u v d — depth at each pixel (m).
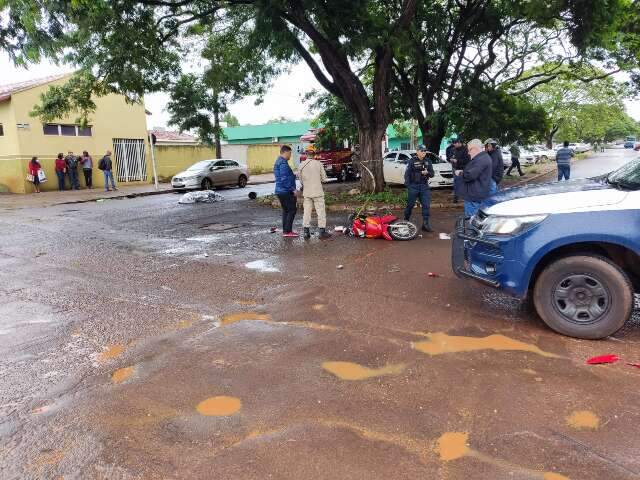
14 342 4.70
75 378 3.90
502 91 18.38
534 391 3.46
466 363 3.93
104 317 5.34
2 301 6.04
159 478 2.66
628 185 4.39
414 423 3.12
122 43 13.01
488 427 3.05
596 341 4.33
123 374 3.95
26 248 9.49
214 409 3.36
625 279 4.18
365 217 9.53
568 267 4.32
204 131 20.84
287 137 52.56
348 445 2.91
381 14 15.29
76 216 14.19
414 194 9.78
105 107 25.36
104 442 3.01
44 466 2.79
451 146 14.07
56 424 3.23
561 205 4.36
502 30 18.28
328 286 6.26
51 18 10.43
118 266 7.77
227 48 16.64
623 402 3.30
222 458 2.81
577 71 21.72
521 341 4.35
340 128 21.31
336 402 3.40
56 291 6.42
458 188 7.78
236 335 4.70
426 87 19.72
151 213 14.52
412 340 4.43
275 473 2.67
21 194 21.78
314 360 4.08
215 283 6.59
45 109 14.57
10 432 3.15
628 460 2.71
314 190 9.38
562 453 2.78
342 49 12.25
